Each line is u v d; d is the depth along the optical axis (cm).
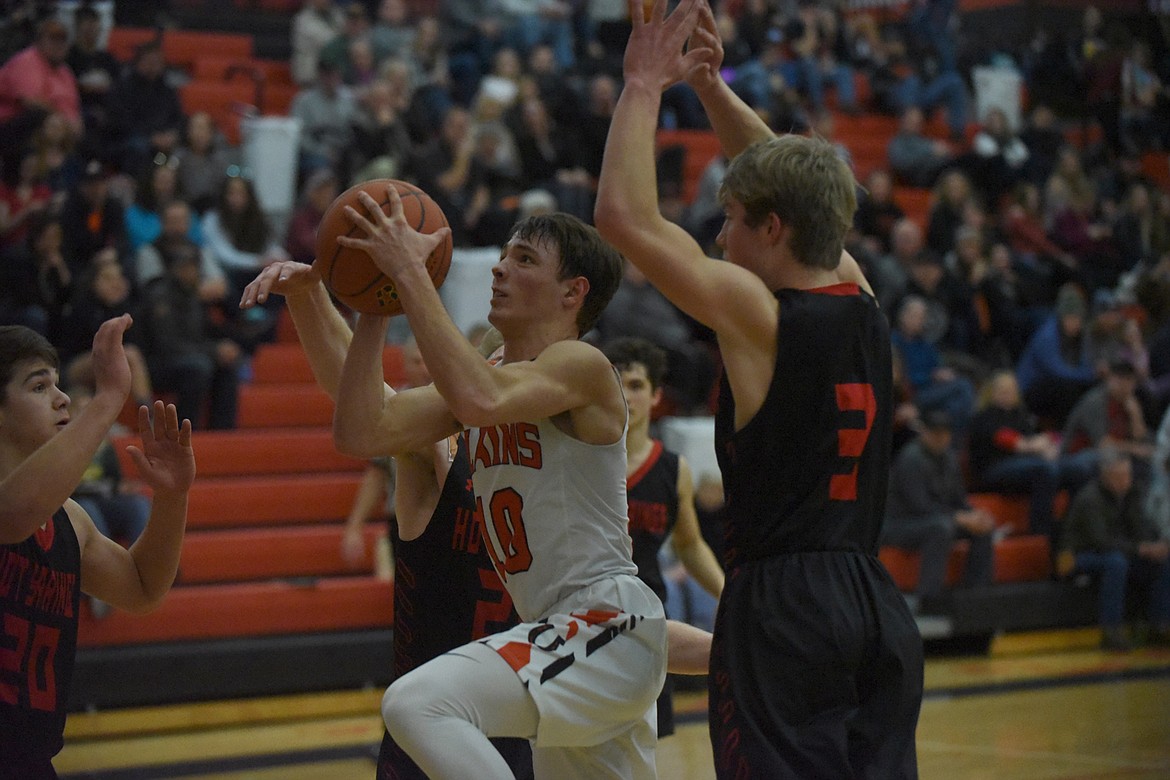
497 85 2181
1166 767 1168
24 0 2277
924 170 2648
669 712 859
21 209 1741
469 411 518
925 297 2044
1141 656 1773
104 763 1213
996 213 2581
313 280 602
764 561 523
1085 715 1401
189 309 1661
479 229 1917
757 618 512
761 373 521
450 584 680
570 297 601
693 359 1803
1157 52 3388
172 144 1969
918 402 1958
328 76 2178
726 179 553
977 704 1463
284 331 1903
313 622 1498
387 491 1506
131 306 1655
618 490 587
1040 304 2292
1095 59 3102
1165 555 1831
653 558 913
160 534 610
